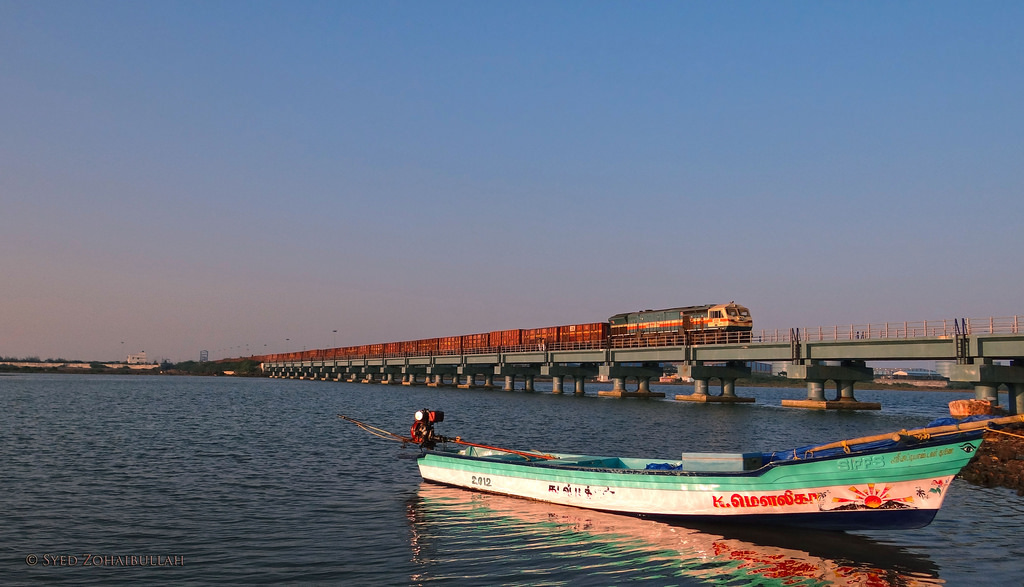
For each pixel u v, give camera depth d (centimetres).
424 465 2594
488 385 14950
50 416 5478
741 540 1772
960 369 5766
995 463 2817
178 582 1429
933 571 1549
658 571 1527
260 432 4394
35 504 2152
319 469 2878
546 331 12069
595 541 1755
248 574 1484
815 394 7619
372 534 1820
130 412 6091
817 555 1658
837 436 4534
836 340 6988
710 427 5181
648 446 3925
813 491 1742
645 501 1961
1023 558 1650
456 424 5416
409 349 17462
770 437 4462
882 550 1698
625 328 10338
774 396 13525
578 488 2105
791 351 7456
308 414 6184
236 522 1944
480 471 2378
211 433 4300
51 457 3147
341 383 19525
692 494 1884
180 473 2756
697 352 8681
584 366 11750
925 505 1647
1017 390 5900
